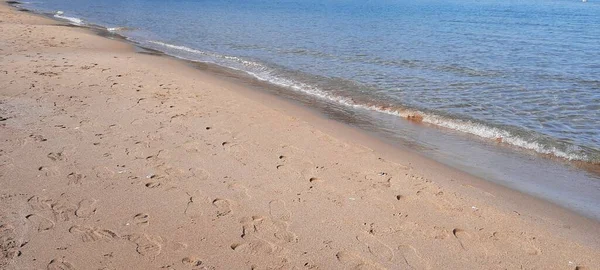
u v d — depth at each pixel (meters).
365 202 4.63
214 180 4.90
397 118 8.50
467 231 4.19
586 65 13.74
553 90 10.51
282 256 3.60
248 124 7.11
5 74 9.34
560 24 28.39
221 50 15.91
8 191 4.34
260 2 46.66
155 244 3.65
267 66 13.14
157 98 8.28
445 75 12.04
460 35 21.30
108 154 5.41
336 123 7.97
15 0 39.16
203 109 7.78
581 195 5.34
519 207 4.87
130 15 28.91
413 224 4.24
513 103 9.40
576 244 4.10
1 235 3.61
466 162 6.36
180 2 43.47
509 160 6.49
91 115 6.93
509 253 3.86
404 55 15.16
